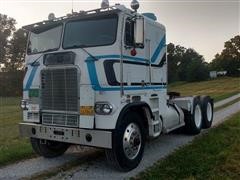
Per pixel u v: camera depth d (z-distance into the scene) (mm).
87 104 5672
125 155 5848
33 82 6441
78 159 6898
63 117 5969
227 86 51188
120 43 5738
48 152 6934
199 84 60281
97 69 5695
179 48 75500
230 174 5367
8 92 54031
